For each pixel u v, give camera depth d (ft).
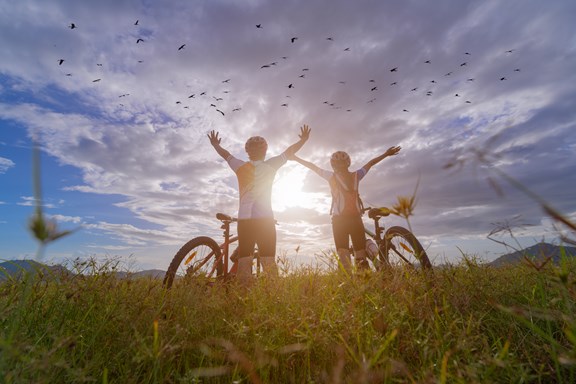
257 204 14.57
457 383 4.57
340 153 17.10
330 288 8.17
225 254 16.20
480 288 8.43
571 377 4.81
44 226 2.25
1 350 4.27
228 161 15.65
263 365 5.86
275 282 9.46
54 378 5.20
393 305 6.55
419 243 9.92
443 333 6.04
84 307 7.78
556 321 6.40
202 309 8.75
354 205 16.40
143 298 8.14
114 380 5.85
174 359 6.63
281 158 15.51
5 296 6.71
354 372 5.25
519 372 4.97
